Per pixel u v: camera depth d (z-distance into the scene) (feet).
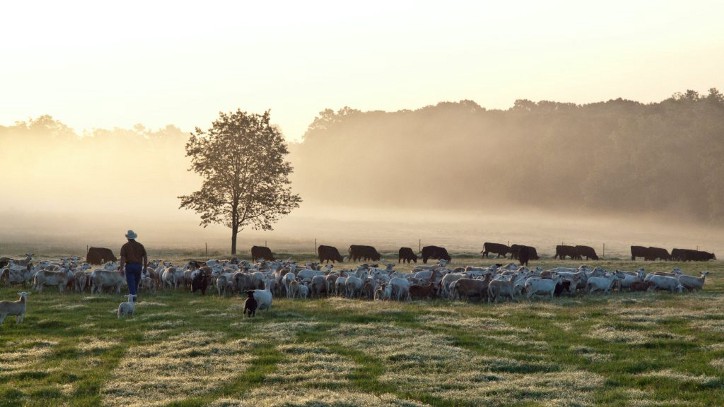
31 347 73.97
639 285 130.72
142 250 107.55
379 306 103.19
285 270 124.57
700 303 108.78
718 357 69.97
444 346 74.49
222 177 245.04
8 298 108.99
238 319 90.94
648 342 76.48
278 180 257.75
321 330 83.61
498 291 113.39
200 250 251.80
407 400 55.01
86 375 62.85
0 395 56.29
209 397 56.44
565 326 87.30
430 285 117.70
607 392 58.03
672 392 57.98
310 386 59.82
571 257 262.26
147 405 53.78
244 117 248.11
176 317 92.02
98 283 116.26
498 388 58.90
